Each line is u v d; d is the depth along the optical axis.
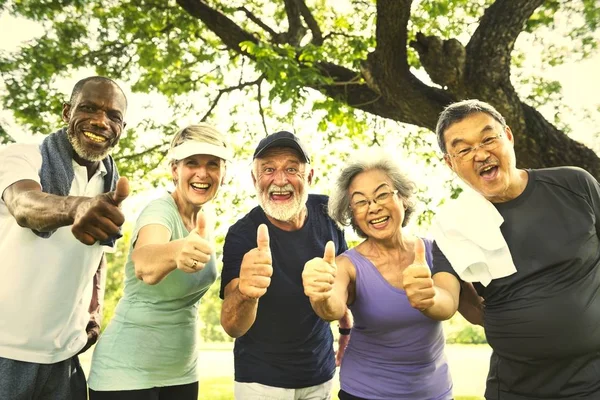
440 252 2.36
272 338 2.69
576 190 2.22
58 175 2.36
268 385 2.67
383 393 2.43
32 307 2.38
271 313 2.69
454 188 7.39
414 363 2.46
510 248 2.20
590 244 2.16
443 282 2.30
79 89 2.44
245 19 8.79
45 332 2.43
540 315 2.11
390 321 2.43
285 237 2.79
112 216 1.58
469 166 2.24
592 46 6.95
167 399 2.70
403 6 5.05
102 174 2.60
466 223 2.22
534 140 5.23
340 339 3.45
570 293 2.11
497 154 2.20
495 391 2.31
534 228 2.18
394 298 2.43
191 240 1.93
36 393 2.49
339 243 2.98
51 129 7.44
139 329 2.59
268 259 2.12
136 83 8.31
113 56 8.11
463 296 2.54
